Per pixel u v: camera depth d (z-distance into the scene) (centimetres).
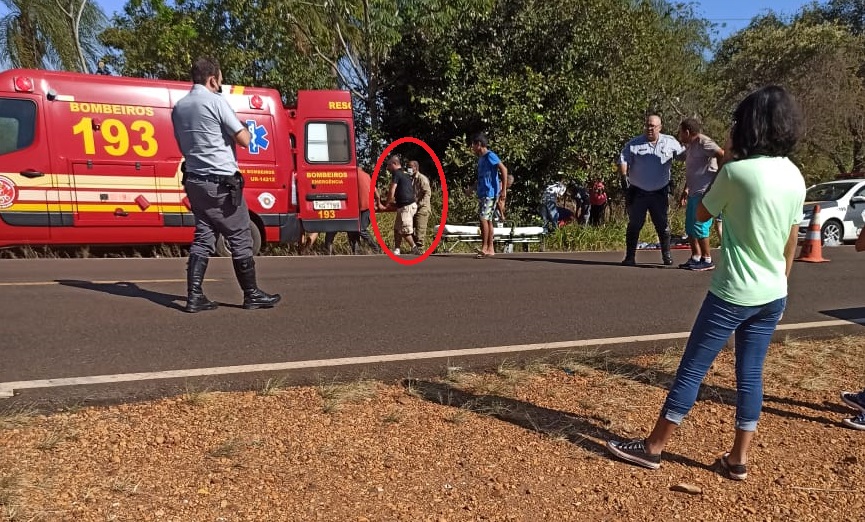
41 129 974
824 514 305
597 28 1819
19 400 374
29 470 293
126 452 318
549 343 545
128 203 1023
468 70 1783
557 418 389
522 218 1794
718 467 341
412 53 1855
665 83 2205
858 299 801
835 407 426
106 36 2206
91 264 911
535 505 298
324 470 314
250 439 338
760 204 310
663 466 341
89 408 370
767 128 308
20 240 981
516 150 1664
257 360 467
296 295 709
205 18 1850
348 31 1870
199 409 375
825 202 1738
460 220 1675
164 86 1045
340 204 1176
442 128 1844
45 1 1945
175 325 554
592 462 340
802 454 361
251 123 1093
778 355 525
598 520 290
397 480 310
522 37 1783
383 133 1928
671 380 462
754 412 326
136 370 434
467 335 564
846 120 2969
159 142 1036
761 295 316
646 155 980
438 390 425
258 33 1808
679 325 631
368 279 840
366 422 370
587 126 1789
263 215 1110
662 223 1009
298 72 1806
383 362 475
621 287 827
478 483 312
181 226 1058
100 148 1005
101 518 263
